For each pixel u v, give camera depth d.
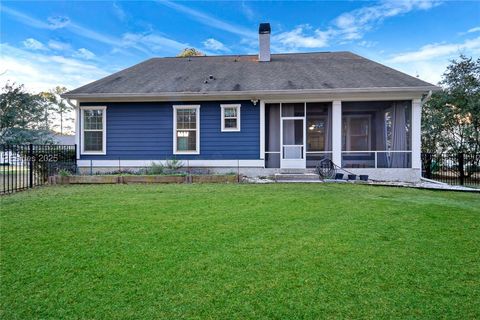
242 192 7.64
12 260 3.21
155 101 11.73
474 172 11.73
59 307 2.31
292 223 4.70
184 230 4.33
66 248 3.59
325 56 15.15
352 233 4.17
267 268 3.02
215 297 2.46
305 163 11.66
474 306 2.31
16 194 7.44
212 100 11.63
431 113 14.49
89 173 11.70
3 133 14.77
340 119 11.16
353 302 2.38
